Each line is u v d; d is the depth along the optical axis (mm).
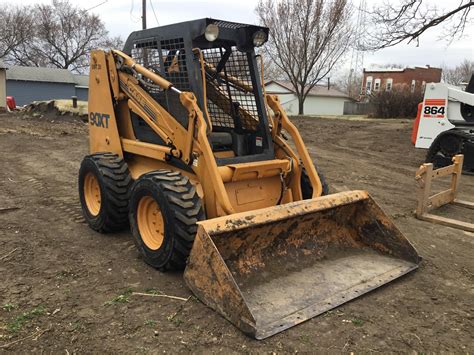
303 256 4113
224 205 3826
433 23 14609
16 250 4625
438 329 3373
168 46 4484
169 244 3854
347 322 3395
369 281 3904
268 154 4578
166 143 4477
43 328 3219
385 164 10805
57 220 5645
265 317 3291
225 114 4840
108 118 5324
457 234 5617
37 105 19344
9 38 50719
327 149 13336
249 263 3803
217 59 4680
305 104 41375
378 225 4445
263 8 27766
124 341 3098
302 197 4785
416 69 45156
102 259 4430
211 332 3209
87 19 51750
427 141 10758
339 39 27672
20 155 10516
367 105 37938
